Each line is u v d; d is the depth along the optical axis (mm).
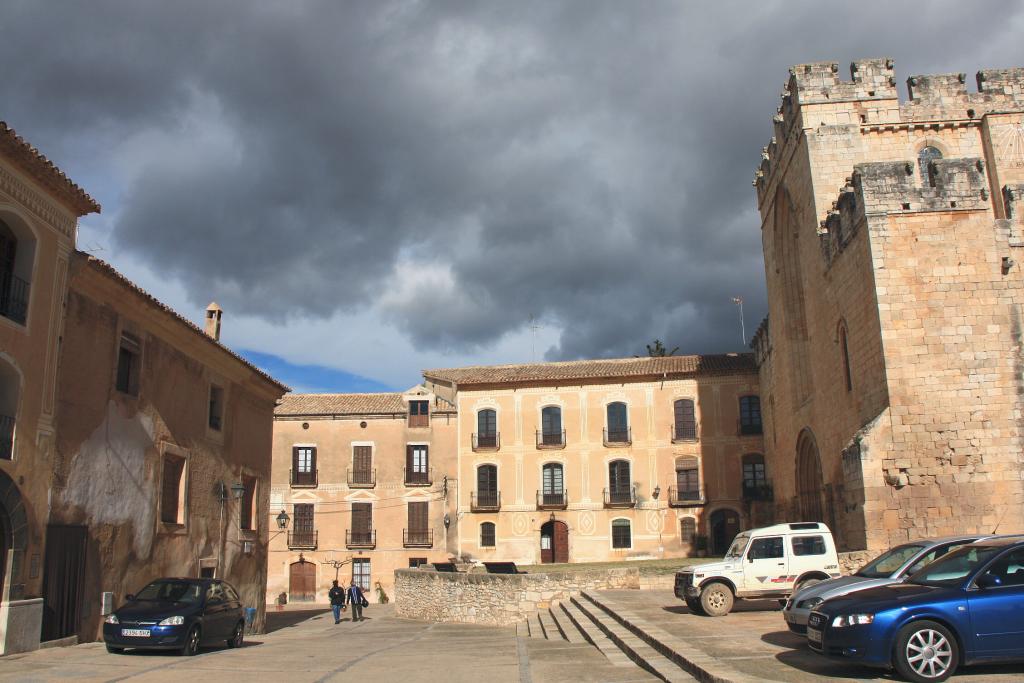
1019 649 9531
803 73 29703
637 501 46156
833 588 11945
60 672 13711
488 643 20328
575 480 46969
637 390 47531
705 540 44969
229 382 28109
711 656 11539
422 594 34281
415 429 48562
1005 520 21094
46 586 17172
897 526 21312
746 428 45625
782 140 32938
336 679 12977
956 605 9594
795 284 34625
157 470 22391
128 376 21469
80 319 18938
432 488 47812
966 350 22031
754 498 44688
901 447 21688
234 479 28219
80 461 18641
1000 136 28188
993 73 28906
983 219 22734
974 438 21562
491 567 31828
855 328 24484
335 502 48062
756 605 19953
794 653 11750
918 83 29172
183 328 23547
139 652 17062
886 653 9500
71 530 18109
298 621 36156
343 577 47250
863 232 23547
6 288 16547
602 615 19625
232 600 19688
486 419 48500
